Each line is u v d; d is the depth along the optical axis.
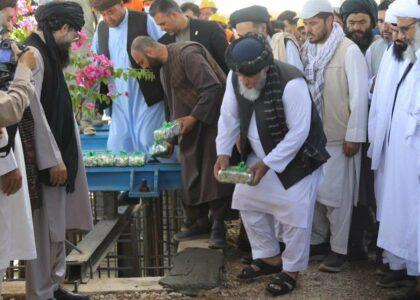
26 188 3.11
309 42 4.66
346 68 4.41
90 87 5.25
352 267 4.61
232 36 8.53
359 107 4.34
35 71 3.42
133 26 5.45
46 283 3.67
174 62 4.71
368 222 5.04
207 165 4.70
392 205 3.93
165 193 7.04
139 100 5.48
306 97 3.82
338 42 4.48
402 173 3.86
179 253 4.69
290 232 4.02
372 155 4.19
